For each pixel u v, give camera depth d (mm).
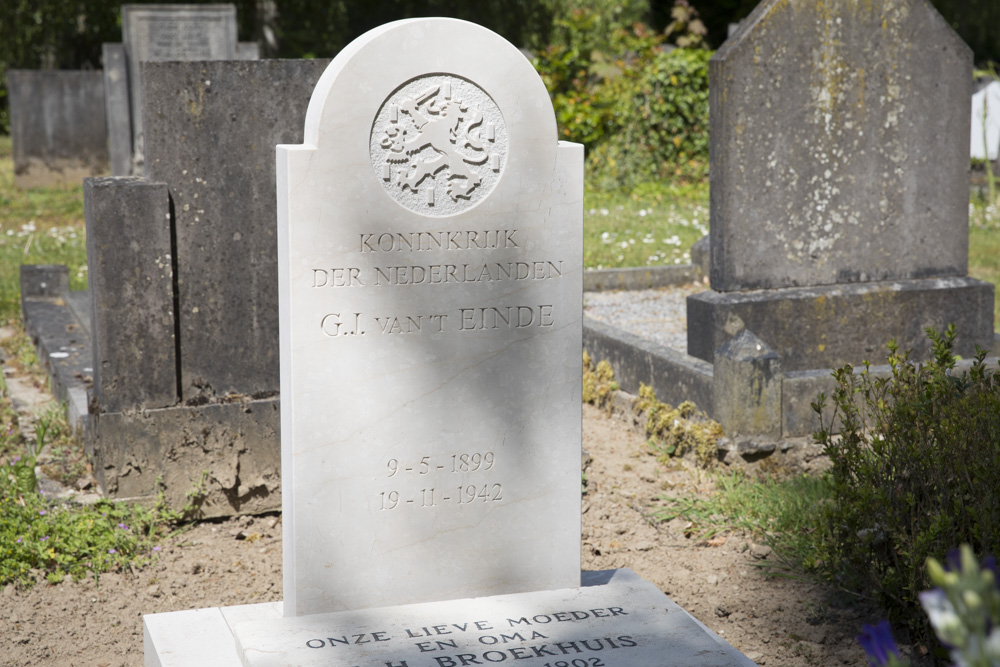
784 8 5523
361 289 3223
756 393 5074
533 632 3166
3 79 23047
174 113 4496
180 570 4234
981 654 1337
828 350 5922
